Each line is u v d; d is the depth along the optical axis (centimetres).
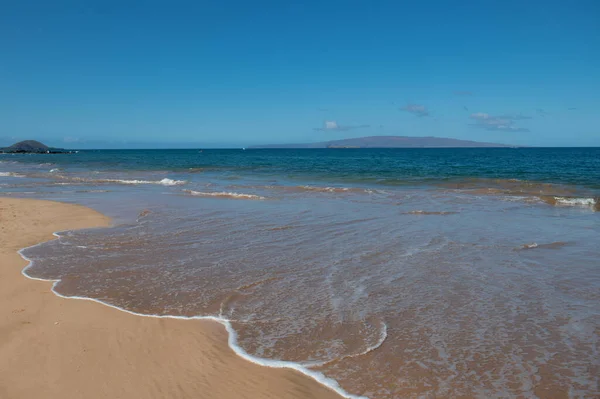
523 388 371
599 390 367
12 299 576
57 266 730
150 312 534
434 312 536
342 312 535
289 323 504
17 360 407
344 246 868
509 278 668
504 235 974
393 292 605
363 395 362
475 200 1579
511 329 488
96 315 522
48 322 499
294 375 392
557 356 426
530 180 2289
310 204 1473
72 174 3209
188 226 1074
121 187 2136
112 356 418
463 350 439
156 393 358
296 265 734
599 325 496
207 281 652
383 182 2359
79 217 1209
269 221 1143
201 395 357
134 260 766
